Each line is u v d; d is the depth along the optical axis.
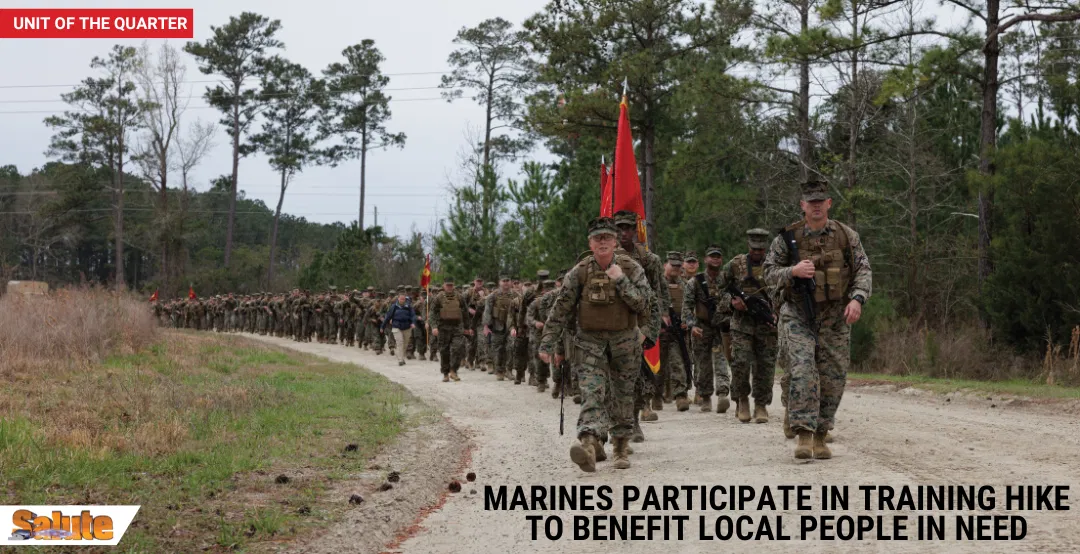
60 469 6.93
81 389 11.38
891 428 9.59
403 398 13.60
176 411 10.16
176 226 64.38
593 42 32.50
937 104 28.05
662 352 11.71
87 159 69.88
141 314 18.72
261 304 41.06
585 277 7.50
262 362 19.03
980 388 13.62
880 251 27.77
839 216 25.39
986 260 21.03
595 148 33.44
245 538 5.46
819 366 7.71
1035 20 19.56
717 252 11.12
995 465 7.29
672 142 31.92
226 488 6.75
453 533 5.93
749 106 28.84
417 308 24.42
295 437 9.16
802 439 7.55
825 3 21.53
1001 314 18.73
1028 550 4.95
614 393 7.71
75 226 76.44
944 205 26.78
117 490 6.48
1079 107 20.91
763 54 24.08
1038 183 17.95
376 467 7.84
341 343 32.16
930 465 7.32
